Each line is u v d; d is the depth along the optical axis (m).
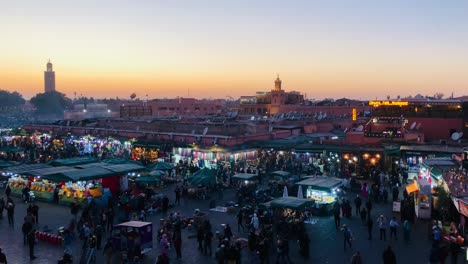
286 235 23.45
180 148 47.84
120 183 35.03
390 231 24.36
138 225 21.72
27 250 21.64
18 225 26.16
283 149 46.34
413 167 38.78
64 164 37.41
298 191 29.50
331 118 72.94
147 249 21.81
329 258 20.42
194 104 119.56
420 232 24.30
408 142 45.72
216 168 42.25
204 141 50.03
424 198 26.61
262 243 19.66
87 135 63.56
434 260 18.77
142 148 52.22
